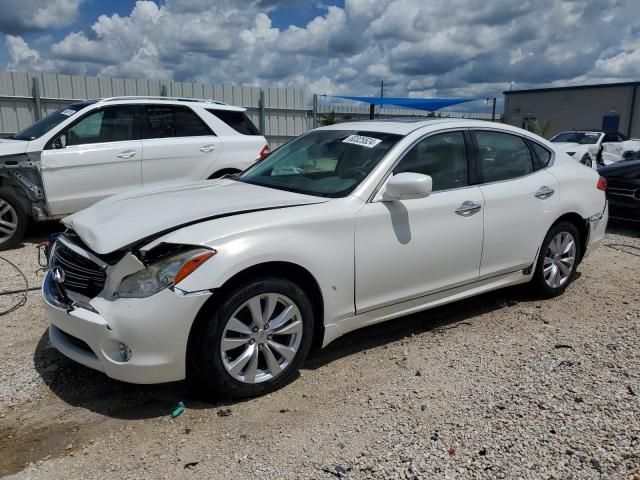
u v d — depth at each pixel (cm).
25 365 379
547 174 502
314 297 363
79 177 723
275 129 1808
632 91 3803
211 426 311
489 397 337
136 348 304
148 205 367
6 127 1411
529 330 448
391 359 396
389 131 432
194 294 304
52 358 390
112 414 323
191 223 329
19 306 490
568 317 477
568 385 348
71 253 349
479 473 266
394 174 398
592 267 642
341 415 321
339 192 385
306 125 1866
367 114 2581
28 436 301
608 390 341
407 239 394
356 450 287
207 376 321
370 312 388
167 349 305
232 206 354
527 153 499
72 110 746
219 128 830
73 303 329
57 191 714
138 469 274
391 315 402
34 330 438
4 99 1397
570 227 521
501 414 317
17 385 353
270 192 400
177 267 306
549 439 292
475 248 438
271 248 327
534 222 479
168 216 339
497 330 449
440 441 292
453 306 506
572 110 4150
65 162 711
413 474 266
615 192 839
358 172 400
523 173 489
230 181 457
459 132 450
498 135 479
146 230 324
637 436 292
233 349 329
